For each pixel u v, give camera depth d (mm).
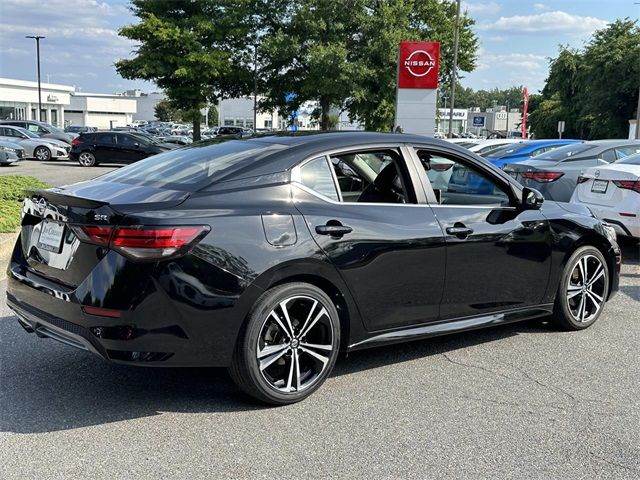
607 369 4559
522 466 3182
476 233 4539
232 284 3521
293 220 3779
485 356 4809
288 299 3746
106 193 3811
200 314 3463
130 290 3344
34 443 3336
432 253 4305
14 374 4301
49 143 28469
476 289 4617
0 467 3086
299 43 34938
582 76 48812
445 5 39406
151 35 31859
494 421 3688
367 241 4012
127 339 3367
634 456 3303
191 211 3516
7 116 69875
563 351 4938
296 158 3994
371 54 33844
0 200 9984
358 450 3314
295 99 36656
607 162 10062
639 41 42906
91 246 3471
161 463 3148
